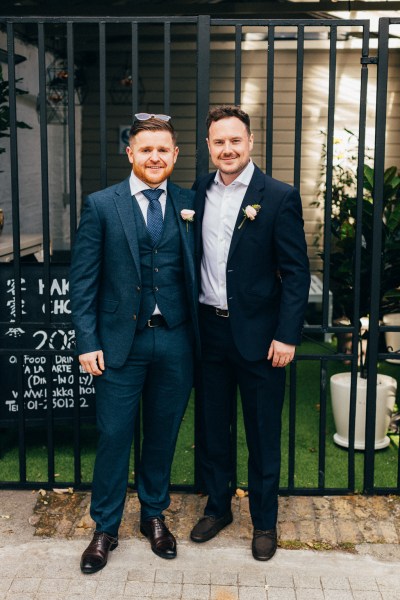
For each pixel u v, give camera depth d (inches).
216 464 113.6
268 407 107.3
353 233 160.2
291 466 127.0
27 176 243.6
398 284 160.4
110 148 290.2
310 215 282.4
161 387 106.0
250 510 111.3
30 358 140.3
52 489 129.3
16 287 125.0
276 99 279.9
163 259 101.9
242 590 99.9
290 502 125.3
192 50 280.2
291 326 101.6
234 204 103.5
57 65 269.6
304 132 281.3
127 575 103.2
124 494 107.7
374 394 125.2
